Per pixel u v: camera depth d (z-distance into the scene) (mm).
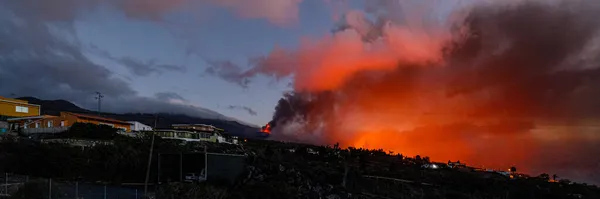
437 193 80500
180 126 104375
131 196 42719
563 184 116750
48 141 58156
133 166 54062
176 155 51000
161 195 43844
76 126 67625
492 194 85312
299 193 58250
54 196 37000
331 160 98375
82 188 43656
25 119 80875
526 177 130750
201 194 45469
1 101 85688
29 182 37531
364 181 80125
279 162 71750
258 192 52469
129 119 110438
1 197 33906
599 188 120000
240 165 56500
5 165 46312
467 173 115125
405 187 82062
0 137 55781
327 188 67000
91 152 54906
